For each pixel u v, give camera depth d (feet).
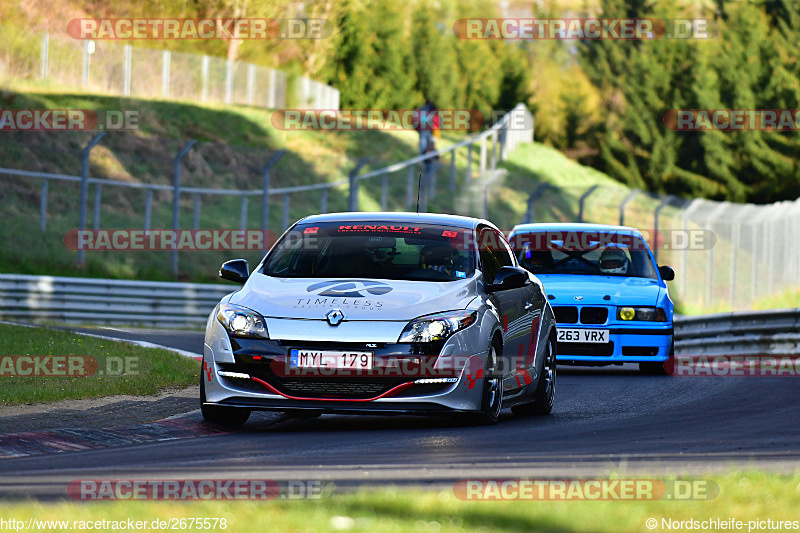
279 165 412.98
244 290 106.32
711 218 348.38
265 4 545.03
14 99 409.69
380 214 119.34
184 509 55.72
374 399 98.58
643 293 168.66
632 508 55.88
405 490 63.21
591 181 551.59
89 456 84.89
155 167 383.24
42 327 187.62
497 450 86.84
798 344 205.57
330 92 585.22
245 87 526.98
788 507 56.44
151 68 491.72
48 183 347.56
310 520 52.26
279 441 93.40
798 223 394.73
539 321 119.65
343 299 102.12
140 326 267.59
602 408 125.08
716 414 116.78
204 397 102.58
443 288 105.40
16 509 56.44
